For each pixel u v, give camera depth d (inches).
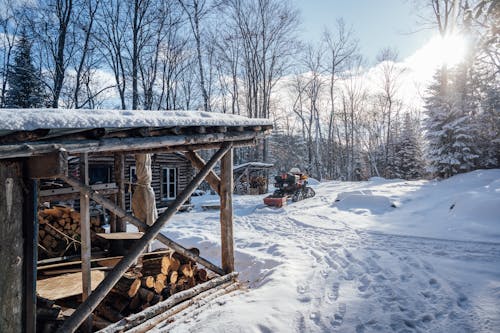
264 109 1037.2
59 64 690.8
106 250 213.8
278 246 295.4
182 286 190.7
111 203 139.3
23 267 104.2
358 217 440.1
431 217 397.1
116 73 839.1
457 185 547.5
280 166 1972.2
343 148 1840.6
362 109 1585.9
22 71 789.2
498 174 548.1
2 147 90.0
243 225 431.8
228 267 209.0
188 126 151.4
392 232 340.8
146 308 153.9
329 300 168.6
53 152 97.1
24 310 104.5
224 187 207.2
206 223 447.2
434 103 738.2
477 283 179.9
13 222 102.0
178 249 177.2
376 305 158.4
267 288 185.9
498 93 678.5
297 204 591.8
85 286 134.6
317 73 1269.7
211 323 140.0
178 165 671.1
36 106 775.7
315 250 278.2
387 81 1461.6
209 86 1063.0
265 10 1022.4
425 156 753.0
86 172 139.5
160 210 605.3
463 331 131.8
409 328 137.2
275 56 1068.5
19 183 103.3
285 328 137.6
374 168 1605.6
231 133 184.7
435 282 187.6
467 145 680.4
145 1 794.2
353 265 228.5
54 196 210.8
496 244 271.6
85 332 132.7
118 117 117.6
